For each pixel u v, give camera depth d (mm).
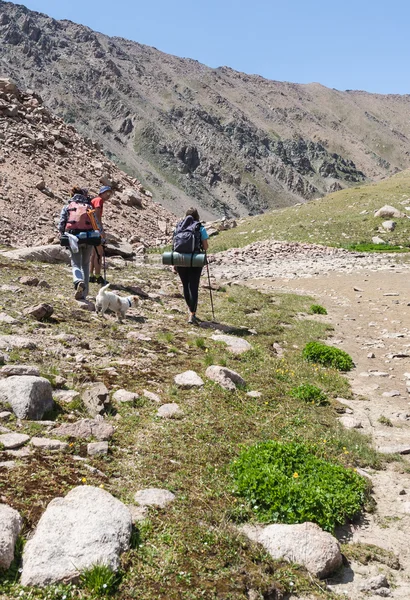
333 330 14812
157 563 4234
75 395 6906
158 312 13609
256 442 6781
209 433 6766
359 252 37625
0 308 10242
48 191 34906
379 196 57938
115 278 17891
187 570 4230
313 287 22578
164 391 7945
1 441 5434
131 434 6348
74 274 12602
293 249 37469
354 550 5016
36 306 10211
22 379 6402
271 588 4262
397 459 7141
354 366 11695
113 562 4027
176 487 5387
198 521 4895
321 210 54812
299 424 7805
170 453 6059
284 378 9852
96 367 8312
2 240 26016
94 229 12617
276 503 5285
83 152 47625
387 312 17266
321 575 4562
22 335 8992
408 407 9297
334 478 5863
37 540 4008
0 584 3729
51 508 4336
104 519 4312
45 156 41062
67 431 5965
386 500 6074
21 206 31281
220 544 4613
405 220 46719
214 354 10383
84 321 10922
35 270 15906
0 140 38625
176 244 12398
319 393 9109
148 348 10000
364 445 7332
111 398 7207
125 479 5355
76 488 4656
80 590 3799
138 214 42719
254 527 5090
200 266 12430
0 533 3938
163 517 4812
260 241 39969
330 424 8031
